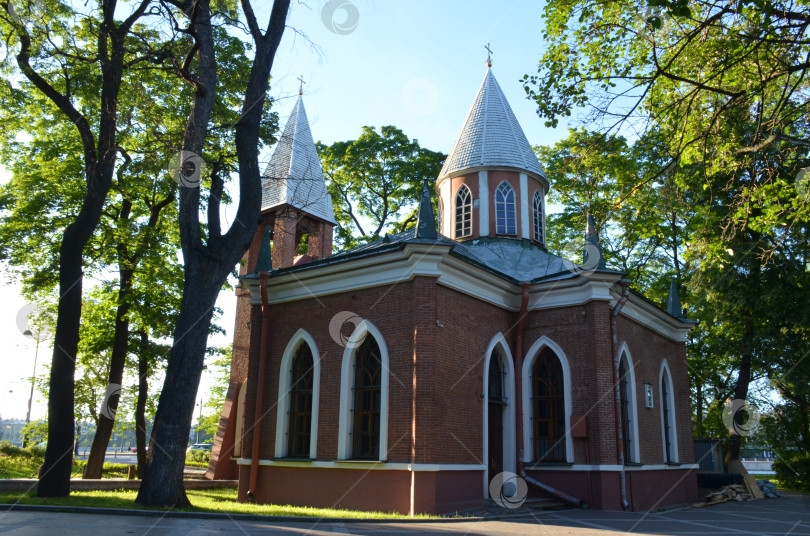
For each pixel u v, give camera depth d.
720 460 27.41
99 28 17.44
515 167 23.62
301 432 17.39
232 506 14.56
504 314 18.59
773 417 34.56
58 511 12.35
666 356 23.00
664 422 22.06
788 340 27.34
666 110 12.96
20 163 24.36
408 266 15.97
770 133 12.53
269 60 16.52
